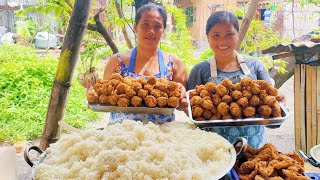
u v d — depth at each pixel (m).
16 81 6.20
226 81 1.82
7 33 10.09
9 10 10.43
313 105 2.95
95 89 1.89
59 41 9.91
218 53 2.19
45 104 5.60
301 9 5.73
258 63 2.27
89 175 1.27
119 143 1.45
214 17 2.15
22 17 10.00
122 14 3.76
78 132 1.68
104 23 3.84
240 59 2.23
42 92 5.93
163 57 2.35
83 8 2.39
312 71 2.91
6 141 4.60
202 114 1.77
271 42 4.73
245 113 1.74
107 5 3.66
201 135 1.66
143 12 2.21
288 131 4.83
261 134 1.93
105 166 1.29
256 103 1.74
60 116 2.59
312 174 1.49
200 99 1.79
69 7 3.23
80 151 1.48
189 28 6.22
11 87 6.13
